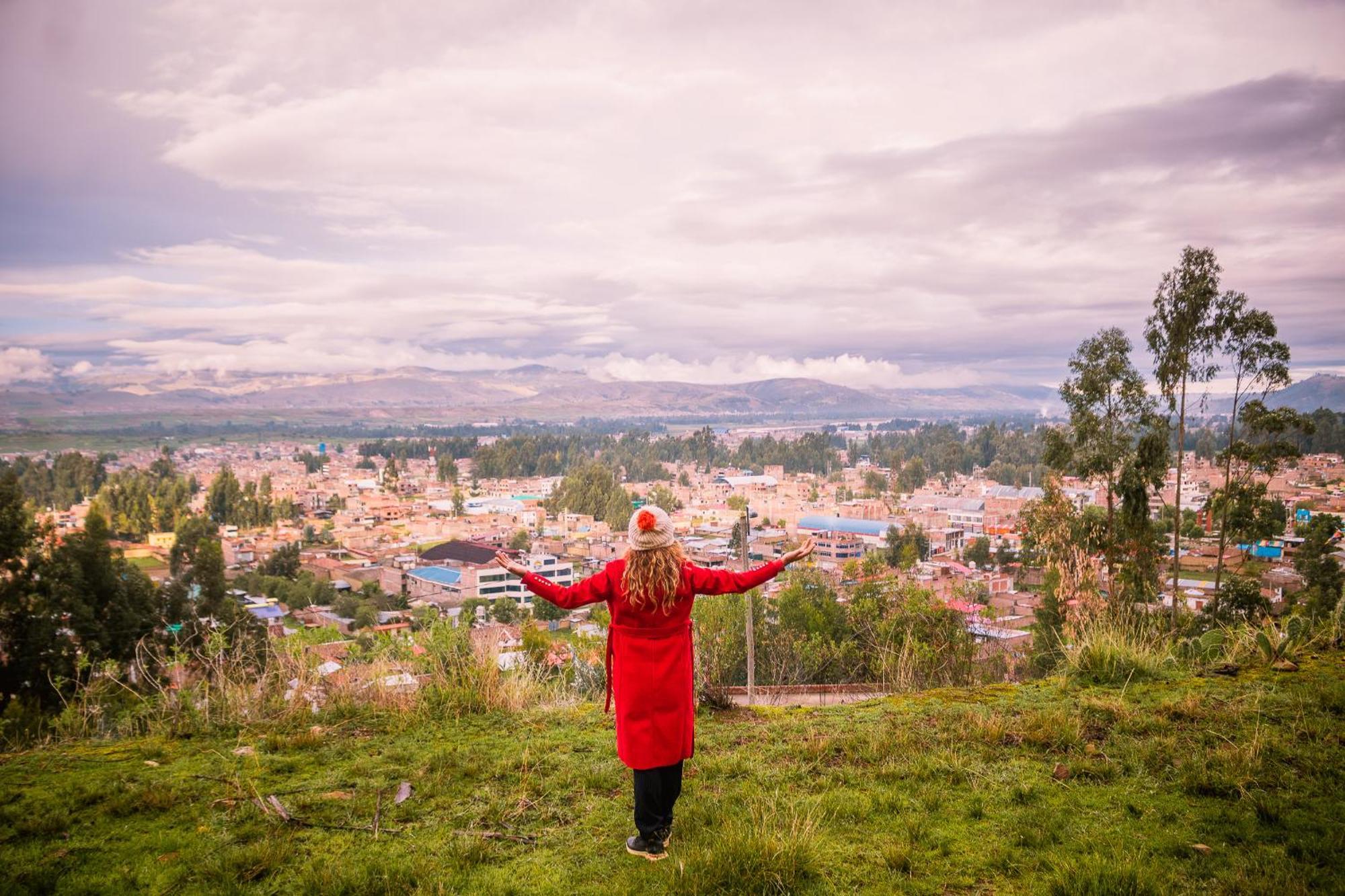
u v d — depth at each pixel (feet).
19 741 18.30
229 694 19.75
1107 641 22.18
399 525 477.77
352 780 14.99
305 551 392.88
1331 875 10.33
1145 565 77.30
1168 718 16.76
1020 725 16.61
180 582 120.47
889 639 36.83
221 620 95.40
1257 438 84.89
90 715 19.97
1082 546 76.89
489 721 18.88
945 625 42.63
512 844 12.33
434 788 14.37
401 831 12.77
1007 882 10.68
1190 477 375.86
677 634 11.86
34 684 83.25
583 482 552.41
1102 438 80.69
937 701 19.60
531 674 22.67
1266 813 12.14
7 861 11.59
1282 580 148.05
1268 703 17.35
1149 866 10.67
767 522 456.86
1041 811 12.67
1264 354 80.33
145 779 15.02
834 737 16.48
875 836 12.13
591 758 15.92
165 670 22.76
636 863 11.55
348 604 243.81
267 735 17.95
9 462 608.19
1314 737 15.30
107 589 101.19
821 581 82.07
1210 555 207.82
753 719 18.98
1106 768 14.25
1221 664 21.20
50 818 12.92
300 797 14.17
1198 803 12.85
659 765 11.61
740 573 12.04
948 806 13.12
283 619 215.72
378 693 20.36
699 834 12.32
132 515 437.17
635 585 11.58
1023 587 215.31
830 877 10.97
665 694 11.68
